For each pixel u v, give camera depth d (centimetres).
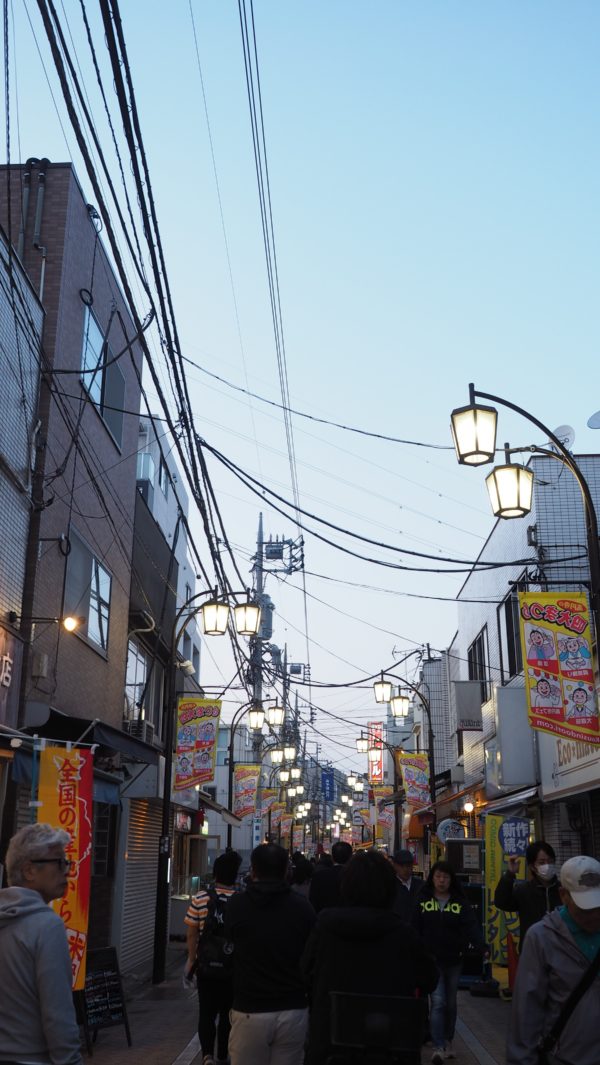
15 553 1299
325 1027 451
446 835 2389
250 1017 561
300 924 571
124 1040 1096
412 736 5744
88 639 1642
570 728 1184
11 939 348
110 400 1834
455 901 991
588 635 1216
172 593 2605
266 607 4012
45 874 373
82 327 1614
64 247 1513
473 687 2775
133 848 1939
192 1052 1026
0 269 1227
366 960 455
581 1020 389
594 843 1766
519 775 2016
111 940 1775
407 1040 420
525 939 412
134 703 2128
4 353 1241
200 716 2050
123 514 1945
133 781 1759
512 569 2428
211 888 872
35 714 1281
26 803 1245
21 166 1544
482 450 977
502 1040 1086
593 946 397
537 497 2166
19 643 1270
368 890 470
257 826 4147
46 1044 342
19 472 1306
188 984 870
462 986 1552
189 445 1162
